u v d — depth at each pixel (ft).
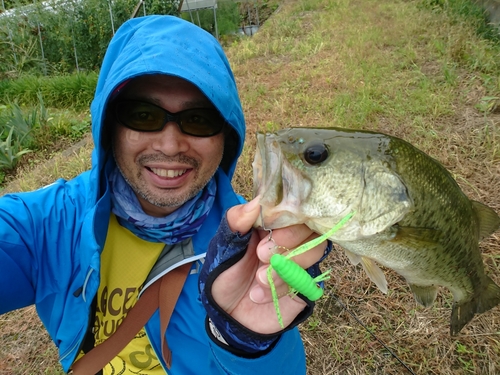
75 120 6.43
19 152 5.35
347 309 2.50
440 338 2.28
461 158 3.43
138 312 1.61
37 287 1.56
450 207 1.44
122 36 1.70
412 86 4.81
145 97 1.48
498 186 3.10
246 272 1.19
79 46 10.23
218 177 1.84
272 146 1.23
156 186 1.57
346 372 2.23
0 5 11.14
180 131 1.52
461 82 4.64
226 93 1.58
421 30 6.48
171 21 1.63
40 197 1.62
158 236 1.62
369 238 1.31
